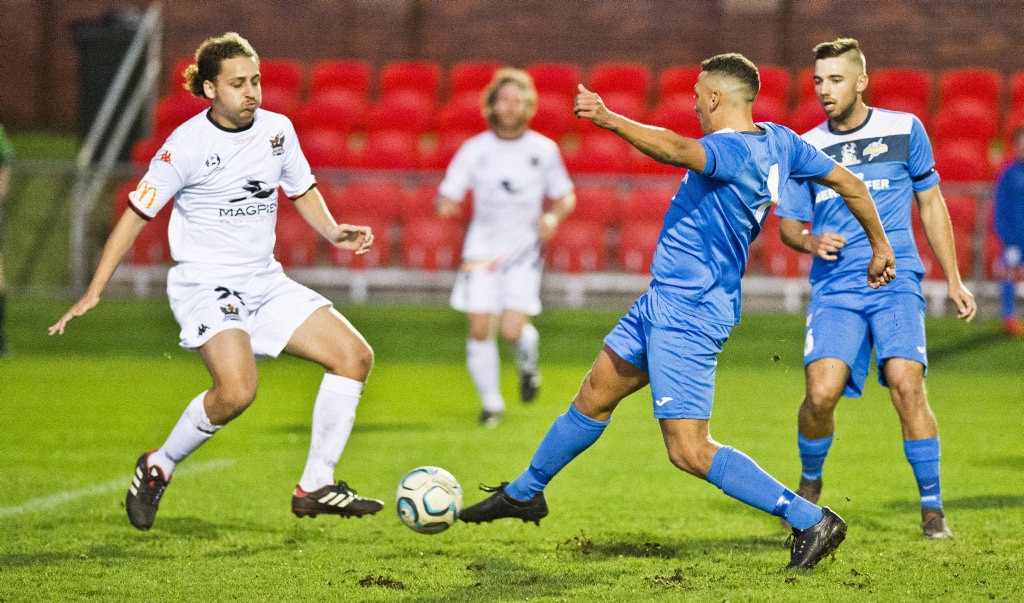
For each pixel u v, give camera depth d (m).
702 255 15.72
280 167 18.58
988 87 54.38
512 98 30.56
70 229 51.31
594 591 15.20
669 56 61.84
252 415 31.75
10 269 50.00
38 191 52.47
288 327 18.48
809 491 19.66
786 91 54.41
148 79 58.88
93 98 57.44
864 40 59.78
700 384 15.85
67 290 48.00
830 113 19.02
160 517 20.05
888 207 19.03
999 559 16.98
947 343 42.25
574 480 23.64
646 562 16.88
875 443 27.95
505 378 39.00
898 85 54.34
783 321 44.75
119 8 65.00
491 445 27.42
